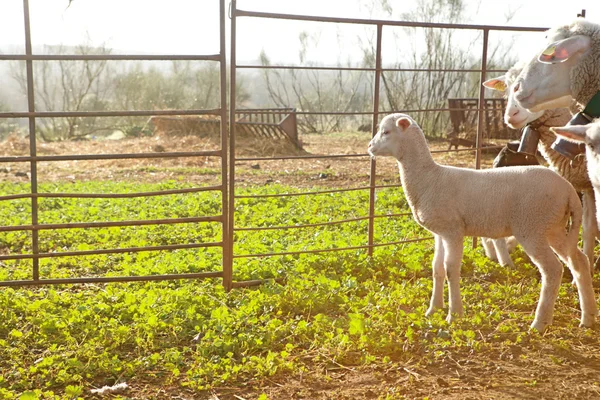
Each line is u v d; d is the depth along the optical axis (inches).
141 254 289.3
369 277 252.1
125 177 648.4
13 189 527.2
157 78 1472.7
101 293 231.6
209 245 236.8
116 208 410.9
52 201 440.1
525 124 239.6
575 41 187.2
